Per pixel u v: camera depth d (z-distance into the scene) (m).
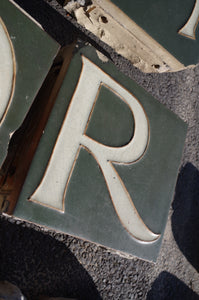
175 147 1.77
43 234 1.76
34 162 1.27
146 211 1.61
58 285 1.79
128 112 1.57
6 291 1.42
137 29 1.73
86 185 1.41
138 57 2.01
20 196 1.24
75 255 1.86
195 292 2.51
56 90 1.38
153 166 1.66
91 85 1.43
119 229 1.51
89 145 1.42
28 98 1.25
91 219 1.42
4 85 1.19
